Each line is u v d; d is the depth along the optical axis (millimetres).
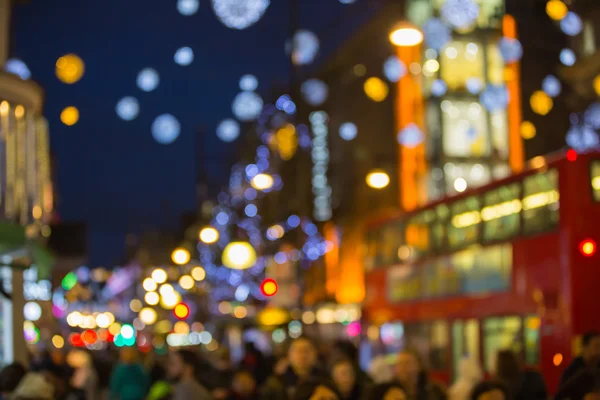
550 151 47062
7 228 17344
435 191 49906
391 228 25031
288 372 14000
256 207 70500
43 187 21484
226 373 17891
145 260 83312
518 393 12523
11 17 24266
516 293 18797
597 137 28172
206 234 27984
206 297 51219
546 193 18031
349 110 58312
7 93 19672
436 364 22000
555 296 17562
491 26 48812
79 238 41750
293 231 64188
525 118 47094
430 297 22578
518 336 18641
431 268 22578
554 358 17406
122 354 19516
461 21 16281
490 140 49531
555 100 44594
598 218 17281
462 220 21188
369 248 26562
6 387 11578
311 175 59406
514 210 19062
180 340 36469
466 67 50156
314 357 10750
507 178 19375
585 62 28875
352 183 57750
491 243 19859
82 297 36094
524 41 41844
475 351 20266
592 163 17484
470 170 49656
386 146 54625
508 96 47031
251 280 56469
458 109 50031
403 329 24016
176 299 28234
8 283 20953
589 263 17109
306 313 39688
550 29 41438
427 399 11453
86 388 21672
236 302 51938
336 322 39031
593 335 11375
